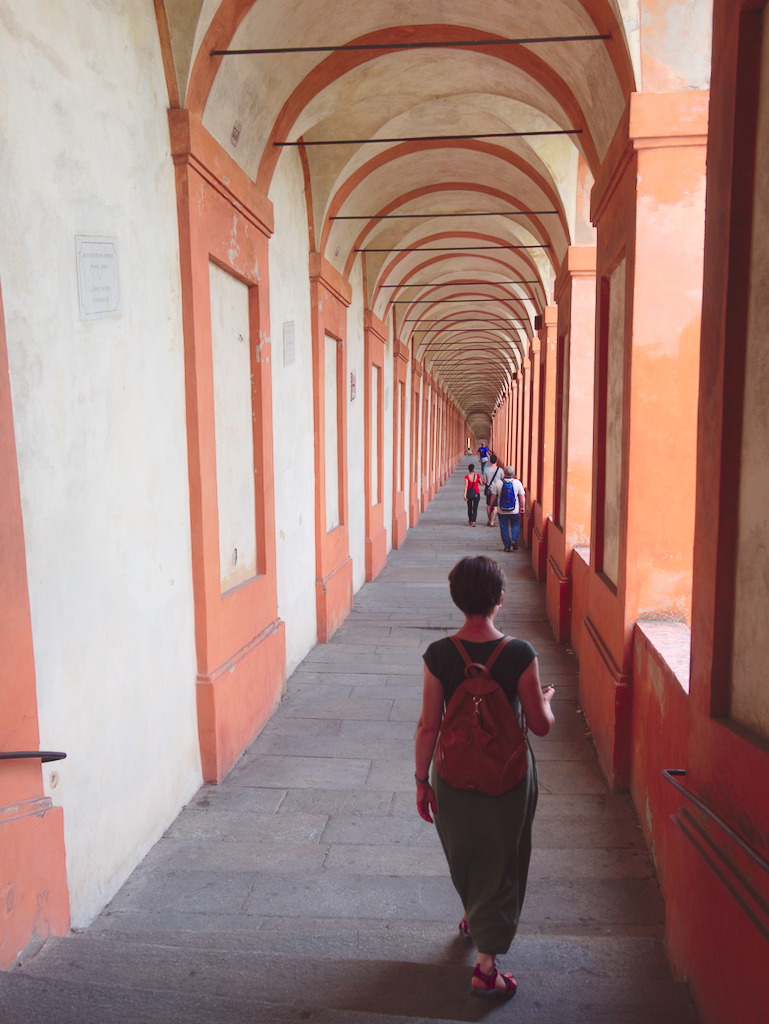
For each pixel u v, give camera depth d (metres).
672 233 4.56
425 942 3.21
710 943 2.47
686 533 4.72
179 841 4.31
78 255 3.31
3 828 2.60
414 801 4.89
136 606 3.94
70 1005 2.32
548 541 11.62
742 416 2.45
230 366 5.50
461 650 2.67
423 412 25.09
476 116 7.95
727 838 2.40
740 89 2.34
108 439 3.60
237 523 5.70
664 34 4.32
